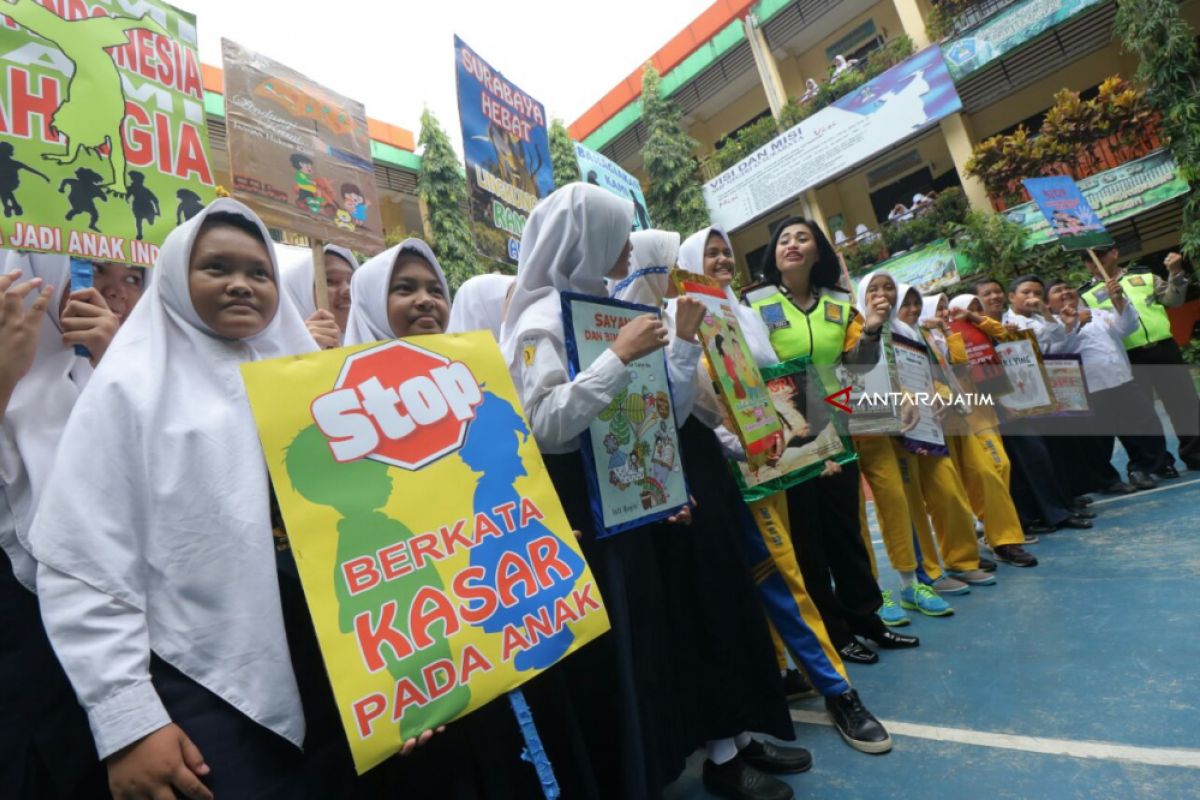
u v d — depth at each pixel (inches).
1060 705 73.8
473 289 97.3
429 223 459.8
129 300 62.6
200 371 45.1
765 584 79.2
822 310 104.7
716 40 493.0
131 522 39.1
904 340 121.4
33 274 55.2
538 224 65.6
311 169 75.3
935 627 105.9
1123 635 86.8
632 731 52.9
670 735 61.3
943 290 392.8
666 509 63.7
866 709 77.4
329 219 75.8
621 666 54.6
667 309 83.7
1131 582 104.7
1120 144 337.7
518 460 49.3
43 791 43.9
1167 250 352.8
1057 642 89.7
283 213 71.1
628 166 584.1
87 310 52.2
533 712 52.3
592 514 58.1
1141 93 329.1
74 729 45.3
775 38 481.4
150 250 59.9
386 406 45.1
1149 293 175.2
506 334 64.6
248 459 42.4
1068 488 158.4
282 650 39.8
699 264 93.2
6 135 52.7
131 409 40.5
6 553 45.4
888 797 63.9
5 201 51.8
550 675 53.6
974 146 397.4
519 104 149.3
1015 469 154.4
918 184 467.5
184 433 41.2
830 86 434.0
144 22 63.6
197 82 66.9
